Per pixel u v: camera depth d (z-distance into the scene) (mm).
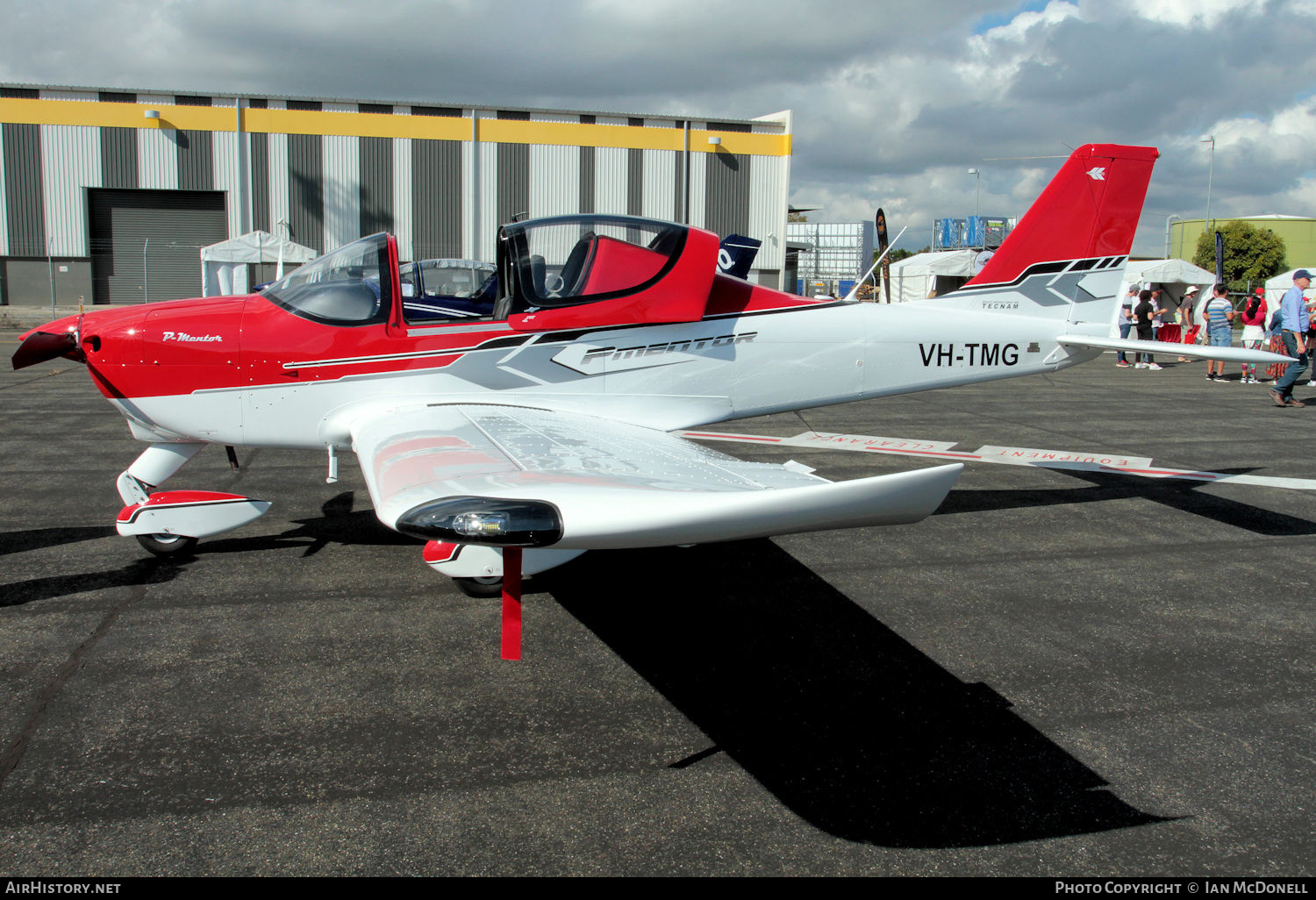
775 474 2615
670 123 25062
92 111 23125
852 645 3018
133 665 2719
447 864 1825
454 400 3908
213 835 1900
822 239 38375
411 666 2771
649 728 2418
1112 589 3623
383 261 3830
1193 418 8445
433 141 24125
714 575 3732
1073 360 4867
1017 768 2240
